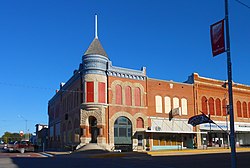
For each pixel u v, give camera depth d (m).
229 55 12.55
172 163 20.33
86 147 35.53
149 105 43.16
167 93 45.19
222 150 37.81
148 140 42.22
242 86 54.91
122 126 40.53
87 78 39.19
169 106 45.03
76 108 42.53
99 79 39.28
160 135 43.75
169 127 44.28
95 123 39.41
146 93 43.16
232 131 12.08
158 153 32.19
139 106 42.12
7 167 18.17
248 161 21.30
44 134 69.81
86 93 38.94
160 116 43.84
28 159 25.17
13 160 23.81
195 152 34.66
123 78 41.50
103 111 39.03
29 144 44.41
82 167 18.19
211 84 50.34
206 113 48.75
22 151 42.28
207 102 49.31
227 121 48.97
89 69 39.28
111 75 40.50
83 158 26.86
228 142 48.28
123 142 40.22
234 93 53.47
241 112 53.75
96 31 42.62
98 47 41.34
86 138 38.84
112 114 39.69
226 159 23.09
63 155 32.62
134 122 41.34
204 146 47.38
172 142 44.78
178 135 45.56
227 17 12.73
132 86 42.09
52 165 19.42
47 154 35.88
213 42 13.14
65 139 48.78
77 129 41.84
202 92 49.12
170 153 32.88
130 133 41.06
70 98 46.59
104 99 39.38
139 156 29.17
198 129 47.34
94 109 38.88
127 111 41.00
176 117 45.34
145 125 42.16
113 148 38.59
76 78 42.88
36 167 18.19
